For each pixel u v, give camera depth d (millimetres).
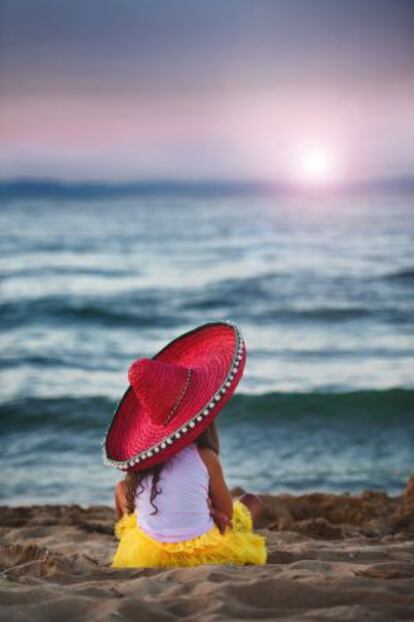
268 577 4004
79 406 15297
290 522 7098
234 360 4648
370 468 11938
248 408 15016
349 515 7926
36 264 43156
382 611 3494
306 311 29078
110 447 4953
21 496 10711
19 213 112000
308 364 20047
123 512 5309
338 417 14680
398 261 45969
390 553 5367
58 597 3783
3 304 29188
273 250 53625
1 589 3896
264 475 11602
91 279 37594
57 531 7363
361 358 20812
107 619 3422
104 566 5289
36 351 21641
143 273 40281
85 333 25000
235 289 34688
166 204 158000
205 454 4848
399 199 171375
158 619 3486
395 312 28672
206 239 63344
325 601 3695
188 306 30453
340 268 42625
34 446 13320
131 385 4691
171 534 4789
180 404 4668
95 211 122438
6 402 15461
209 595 3713
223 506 4887
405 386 17562
